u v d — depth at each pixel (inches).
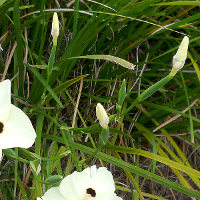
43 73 10.0
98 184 7.5
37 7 10.7
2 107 6.9
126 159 11.5
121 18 11.1
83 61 11.7
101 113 7.0
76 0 9.2
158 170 12.2
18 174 10.0
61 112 11.5
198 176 9.5
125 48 11.9
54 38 7.6
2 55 11.0
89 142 10.7
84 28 9.7
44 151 9.9
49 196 7.3
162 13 11.1
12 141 6.9
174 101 12.1
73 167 10.7
